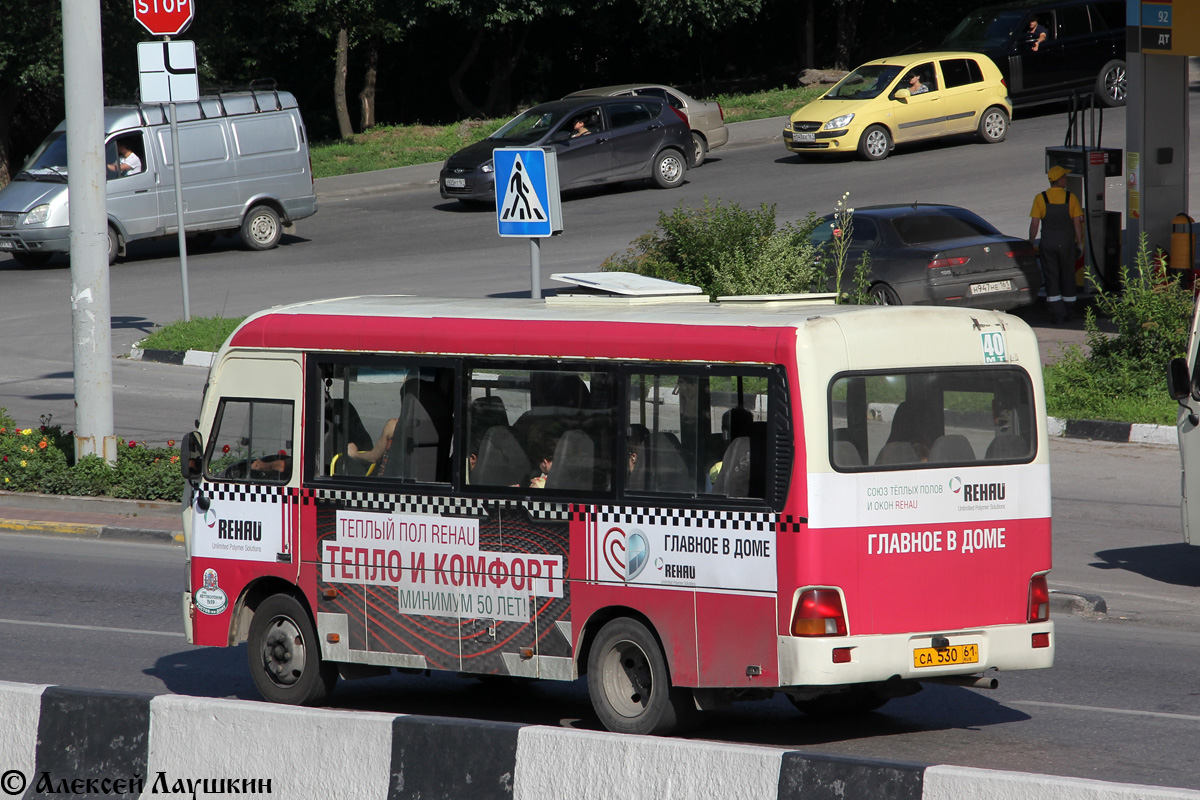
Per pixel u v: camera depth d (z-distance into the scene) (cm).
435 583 2295
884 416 2081
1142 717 2352
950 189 8306
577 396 2188
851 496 2039
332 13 12206
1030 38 10031
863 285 5362
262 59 13775
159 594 3469
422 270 7538
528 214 3662
